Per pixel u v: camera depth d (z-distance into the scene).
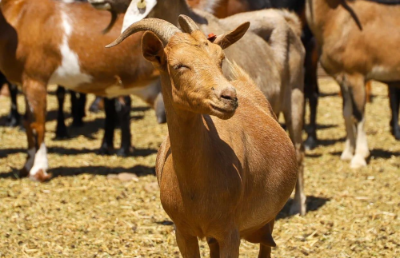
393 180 11.45
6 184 11.02
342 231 8.73
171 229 8.75
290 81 9.48
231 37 5.52
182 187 5.31
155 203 10.00
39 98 11.24
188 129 5.11
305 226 8.99
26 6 11.14
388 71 12.63
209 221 5.35
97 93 11.62
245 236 6.32
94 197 10.34
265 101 6.63
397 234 8.54
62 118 15.28
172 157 5.30
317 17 12.57
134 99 21.14
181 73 4.83
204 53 4.86
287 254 7.91
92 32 11.05
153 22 5.19
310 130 14.33
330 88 22.94
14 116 16.92
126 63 11.07
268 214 6.04
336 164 12.73
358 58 12.52
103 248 8.02
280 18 9.39
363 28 12.47
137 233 8.62
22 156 13.43
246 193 5.61
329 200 10.24
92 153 13.74
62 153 13.71
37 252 7.89
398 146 14.45
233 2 12.48
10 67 11.23
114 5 9.58
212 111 4.66
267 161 5.91
